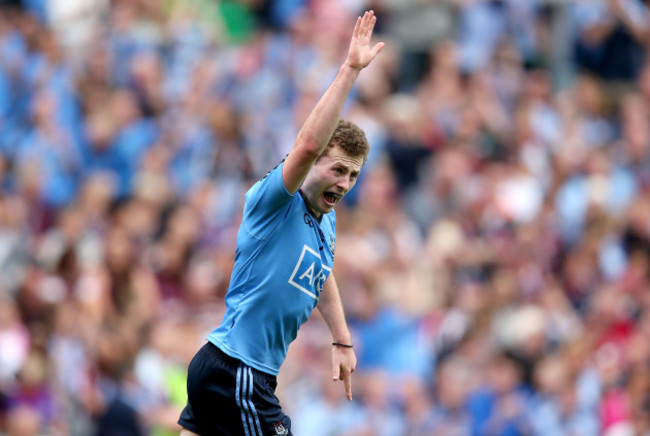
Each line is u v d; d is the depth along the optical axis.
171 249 42.50
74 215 43.50
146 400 32.62
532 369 38.22
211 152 50.50
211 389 16.80
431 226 47.03
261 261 16.67
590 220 47.03
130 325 34.69
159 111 54.25
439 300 41.34
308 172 16.17
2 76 54.34
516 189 47.97
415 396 37.41
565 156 49.91
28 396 33.19
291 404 36.69
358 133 16.62
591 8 56.28
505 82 54.12
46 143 51.03
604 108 54.97
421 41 56.16
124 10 59.66
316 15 57.91
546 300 41.75
